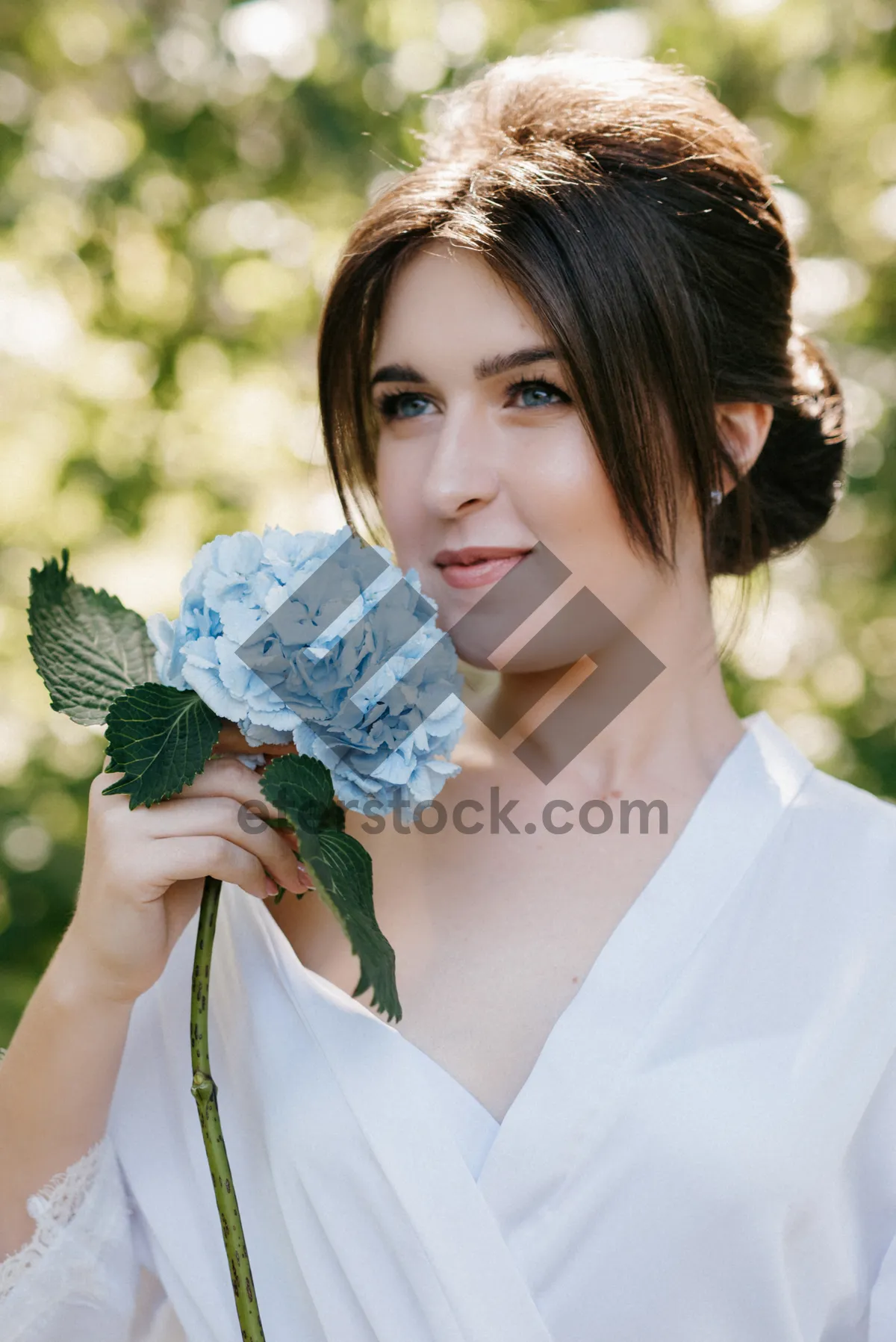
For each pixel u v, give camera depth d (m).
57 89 4.64
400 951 1.73
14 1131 1.61
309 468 2.65
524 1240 1.52
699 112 1.84
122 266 4.55
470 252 1.66
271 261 4.72
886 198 4.75
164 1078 1.74
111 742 1.38
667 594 1.83
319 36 4.53
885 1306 1.60
